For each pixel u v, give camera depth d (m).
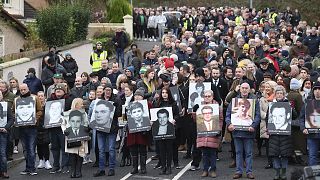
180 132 17.91
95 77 19.69
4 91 17.91
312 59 24.94
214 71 18.67
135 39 44.44
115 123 16.80
